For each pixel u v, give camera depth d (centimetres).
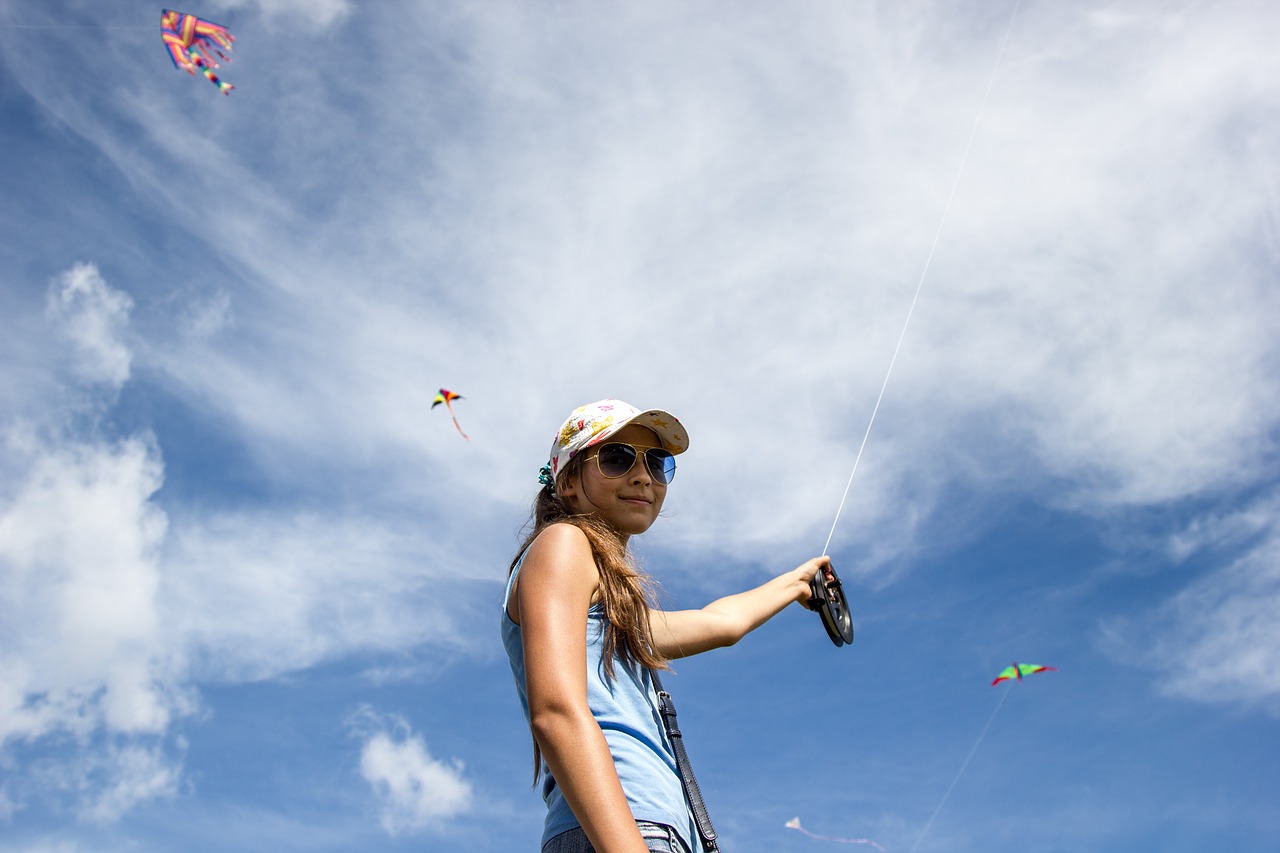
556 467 278
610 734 213
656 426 277
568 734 188
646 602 248
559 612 208
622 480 269
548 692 194
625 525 269
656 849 194
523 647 207
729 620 326
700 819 218
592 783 182
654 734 222
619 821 178
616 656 229
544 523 271
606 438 269
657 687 238
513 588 238
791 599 354
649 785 206
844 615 381
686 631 311
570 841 199
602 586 230
